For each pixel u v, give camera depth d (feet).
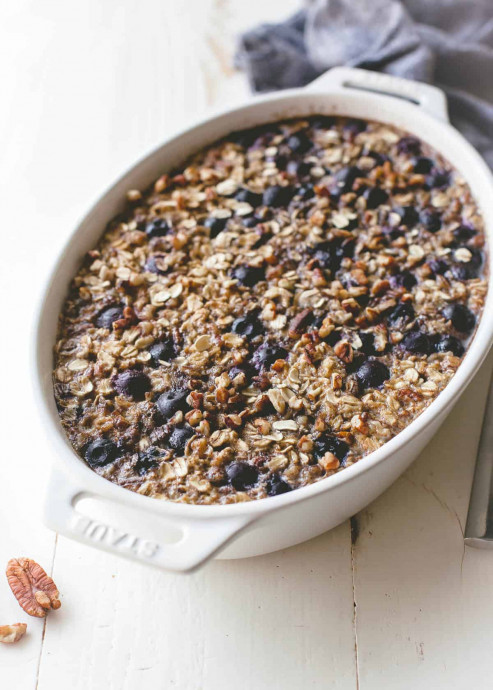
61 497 1.73
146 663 1.83
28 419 2.09
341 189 2.19
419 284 2.05
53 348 1.99
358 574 1.90
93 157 2.48
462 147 2.17
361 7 2.50
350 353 1.94
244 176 2.23
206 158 2.28
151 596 1.89
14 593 1.87
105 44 2.71
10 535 1.96
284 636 1.85
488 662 1.82
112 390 1.93
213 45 2.67
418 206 2.17
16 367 2.16
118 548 1.68
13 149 2.50
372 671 1.82
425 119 2.22
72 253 2.08
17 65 2.68
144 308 2.03
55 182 2.44
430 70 2.43
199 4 2.75
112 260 2.10
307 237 2.12
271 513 1.71
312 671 1.82
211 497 1.81
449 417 2.06
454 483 1.99
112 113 2.56
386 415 1.88
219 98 2.57
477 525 1.92
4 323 2.22
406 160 2.23
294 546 1.93
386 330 1.99
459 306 2.01
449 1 2.53
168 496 1.81
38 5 2.81
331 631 1.85
